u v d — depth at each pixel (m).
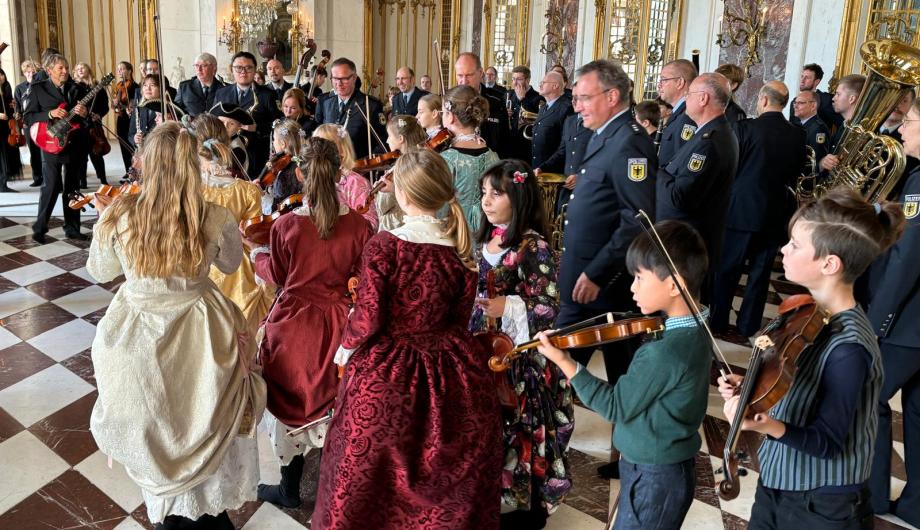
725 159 3.41
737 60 9.02
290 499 2.68
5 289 5.05
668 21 10.57
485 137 6.13
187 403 2.13
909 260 2.33
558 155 5.55
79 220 6.43
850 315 1.53
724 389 1.62
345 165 3.57
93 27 13.41
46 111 6.43
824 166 4.59
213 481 2.24
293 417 2.46
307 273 2.50
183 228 2.07
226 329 2.20
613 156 2.73
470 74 4.92
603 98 2.79
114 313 2.09
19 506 2.65
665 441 1.75
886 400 2.57
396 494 2.03
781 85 4.39
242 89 6.80
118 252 2.08
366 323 1.98
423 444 2.00
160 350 2.07
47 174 6.14
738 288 5.82
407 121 3.75
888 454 2.65
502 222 2.43
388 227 3.30
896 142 3.34
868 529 1.62
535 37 12.38
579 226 2.87
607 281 2.74
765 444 1.73
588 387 1.81
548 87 6.32
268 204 3.67
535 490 2.47
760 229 4.41
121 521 2.59
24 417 3.28
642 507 1.81
